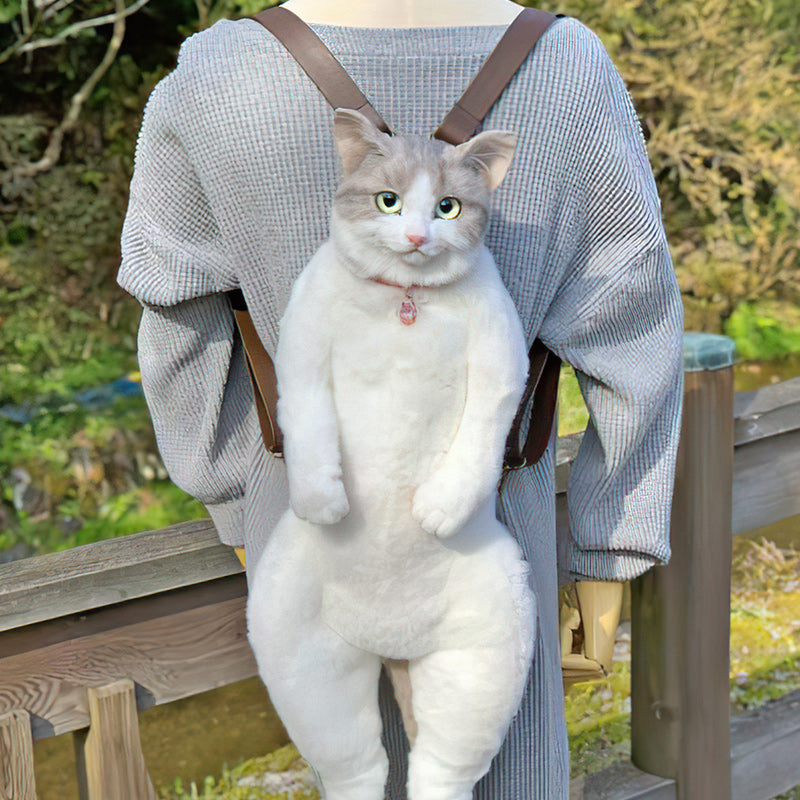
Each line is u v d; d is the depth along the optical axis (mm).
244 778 3104
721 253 6316
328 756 1229
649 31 5816
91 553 1596
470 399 1111
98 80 5742
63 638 1548
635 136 1314
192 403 1405
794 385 2285
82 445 5090
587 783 2223
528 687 1340
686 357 2021
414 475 1124
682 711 2186
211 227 1275
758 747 2396
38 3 5016
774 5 5965
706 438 2051
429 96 1189
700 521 2088
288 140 1187
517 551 1202
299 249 1213
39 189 5738
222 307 1345
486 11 1243
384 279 1073
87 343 5723
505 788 1356
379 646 1192
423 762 1229
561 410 5020
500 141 1069
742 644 3664
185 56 1234
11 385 5363
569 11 5688
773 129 6207
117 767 1581
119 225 5910
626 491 1459
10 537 4637
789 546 4426
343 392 1111
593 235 1291
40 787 3088
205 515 4820
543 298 1275
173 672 1649
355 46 1188
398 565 1152
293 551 1182
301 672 1193
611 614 1574
